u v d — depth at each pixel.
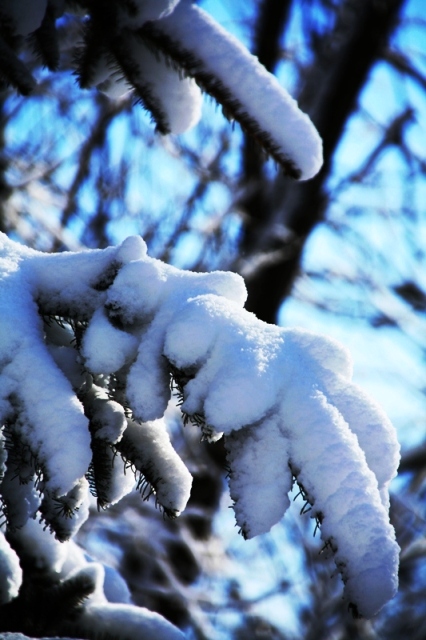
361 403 2.12
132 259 2.16
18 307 2.14
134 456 2.17
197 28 2.30
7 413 2.11
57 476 2.09
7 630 2.29
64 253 2.18
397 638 6.12
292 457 2.10
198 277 2.16
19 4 2.28
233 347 2.12
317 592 6.11
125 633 2.30
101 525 5.80
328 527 2.08
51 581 2.31
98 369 2.13
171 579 5.79
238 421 2.10
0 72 2.30
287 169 2.31
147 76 2.32
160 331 2.13
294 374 2.12
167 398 2.12
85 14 2.32
